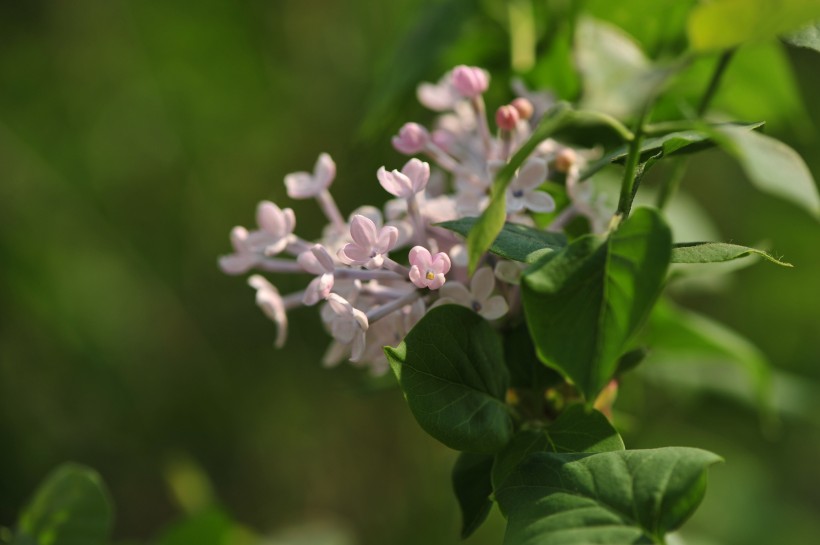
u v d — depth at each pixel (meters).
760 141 0.53
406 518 1.11
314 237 1.19
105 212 1.41
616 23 0.65
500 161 0.55
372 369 0.57
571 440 0.53
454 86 0.60
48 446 1.39
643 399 0.91
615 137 0.62
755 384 0.69
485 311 0.54
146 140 1.41
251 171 1.38
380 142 0.70
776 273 1.13
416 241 0.55
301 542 0.90
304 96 1.33
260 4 1.33
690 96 0.66
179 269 1.40
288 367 1.33
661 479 0.51
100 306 1.39
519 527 0.51
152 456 1.39
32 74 1.42
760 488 1.18
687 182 1.17
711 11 0.53
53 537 0.61
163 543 0.68
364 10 1.25
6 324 1.40
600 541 0.50
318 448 1.32
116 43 1.40
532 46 0.66
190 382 1.38
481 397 0.53
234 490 1.37
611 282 0.51
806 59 1.14
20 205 1.39
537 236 0.54
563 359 0.51
